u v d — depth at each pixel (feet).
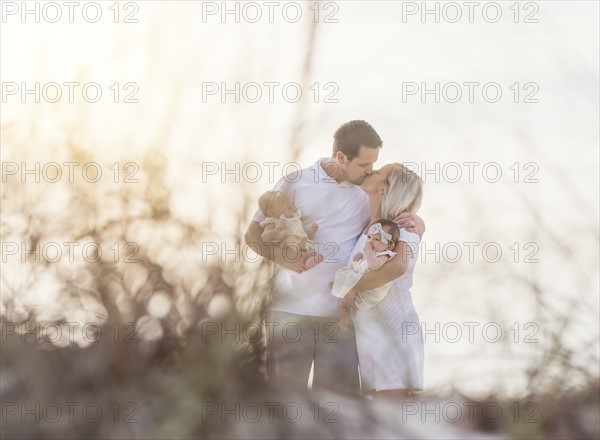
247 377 15.69
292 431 15.01
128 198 16.67
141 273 16.05
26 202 16.60
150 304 15.93
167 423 14.35
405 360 18.25
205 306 15.80
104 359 15.20
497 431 16.29
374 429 15.66
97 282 15.93
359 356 19.16
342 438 15.26
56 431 14.39
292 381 16.40
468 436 16.07
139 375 15.26
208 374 14.94
